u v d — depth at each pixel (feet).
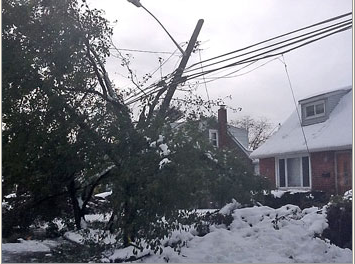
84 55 41.37
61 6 40.06
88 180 44.98
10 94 39.96
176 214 30.73
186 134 33.35
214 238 33.86
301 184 75.25
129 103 42.96
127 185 31.99
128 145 35.32
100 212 58.85
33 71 39.65
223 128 74.74
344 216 35.58
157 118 35.73
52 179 43.93
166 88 43.80
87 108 41.19
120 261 31.89
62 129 40.32
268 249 32.42
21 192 46.39
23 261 34.24
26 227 49.14
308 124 79.46
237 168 35.37
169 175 30.48
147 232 30.45
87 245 38.45
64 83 41.34
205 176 31.81
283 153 77.05
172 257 31.37
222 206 39.29
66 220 50.14
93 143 38.81
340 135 67.62
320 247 32.37
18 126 40.83
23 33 39.75
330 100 75.72
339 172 67.92
